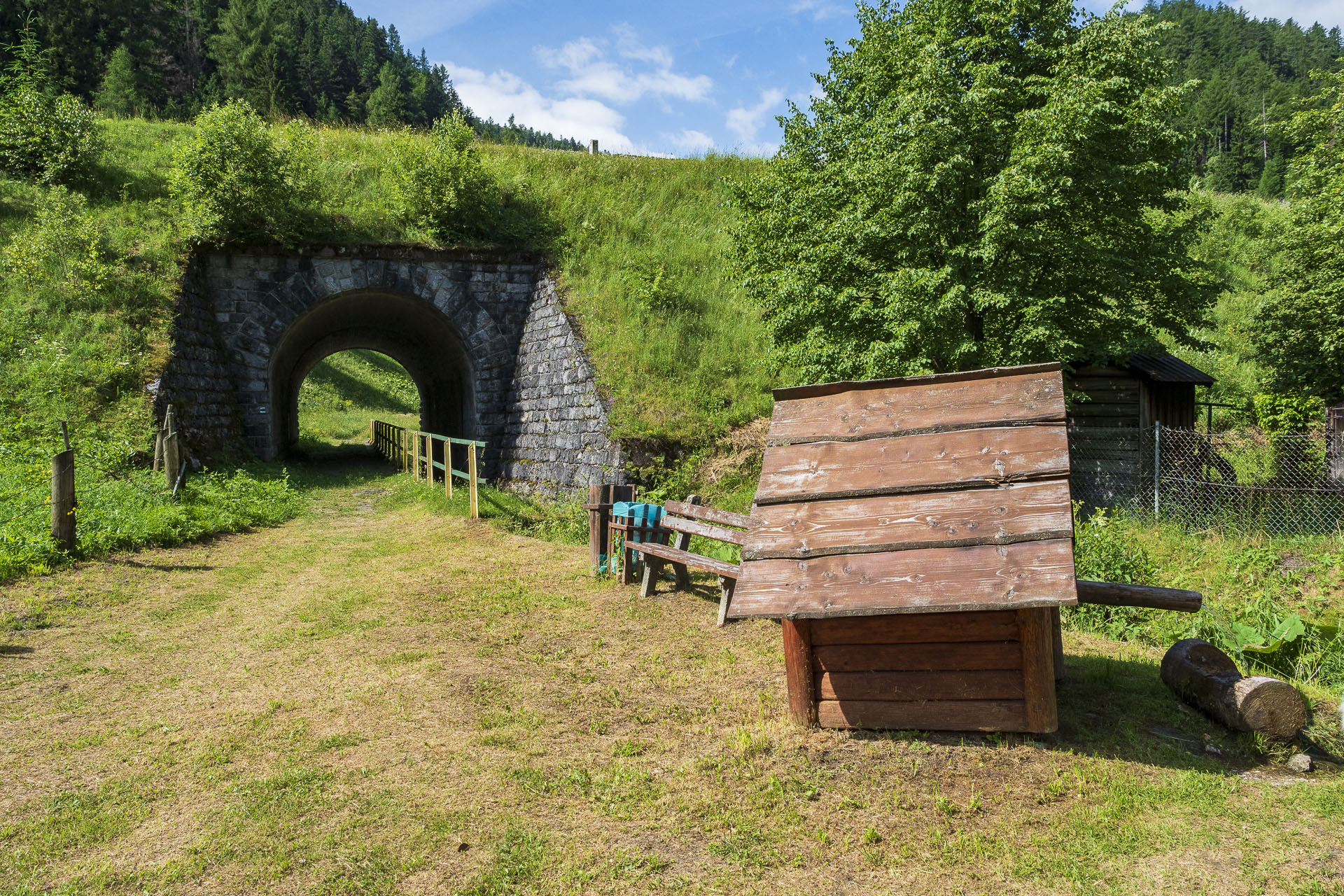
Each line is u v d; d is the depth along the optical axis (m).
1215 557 10.70
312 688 5.18
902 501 4.07
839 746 4.09
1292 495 12.46
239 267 17.28
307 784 3.82
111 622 6.67
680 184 23.50
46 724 4.58
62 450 11.86
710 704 4.86
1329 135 15.99
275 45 63.78
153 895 2.94
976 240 11.01
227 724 4.59
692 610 7.13
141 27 61.38
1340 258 15.20
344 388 44.97
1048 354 11.08
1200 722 4.42
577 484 14.55
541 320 18.08
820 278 12.22
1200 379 14.22
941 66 10.50
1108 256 11.23
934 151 10.49
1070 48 10.73
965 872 3.03
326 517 13.16
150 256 16.00
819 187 12.13
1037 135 10.25
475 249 18.73
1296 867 3.01
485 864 3.14
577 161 23.80
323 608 7.21
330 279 17.92
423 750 4.21
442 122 19.45
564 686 5.21
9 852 3.23
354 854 3.21
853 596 3.77
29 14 49.25
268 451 17.70
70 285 14.83
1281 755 4.02
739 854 3.19
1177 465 13.84
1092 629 7.29
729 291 18.78
